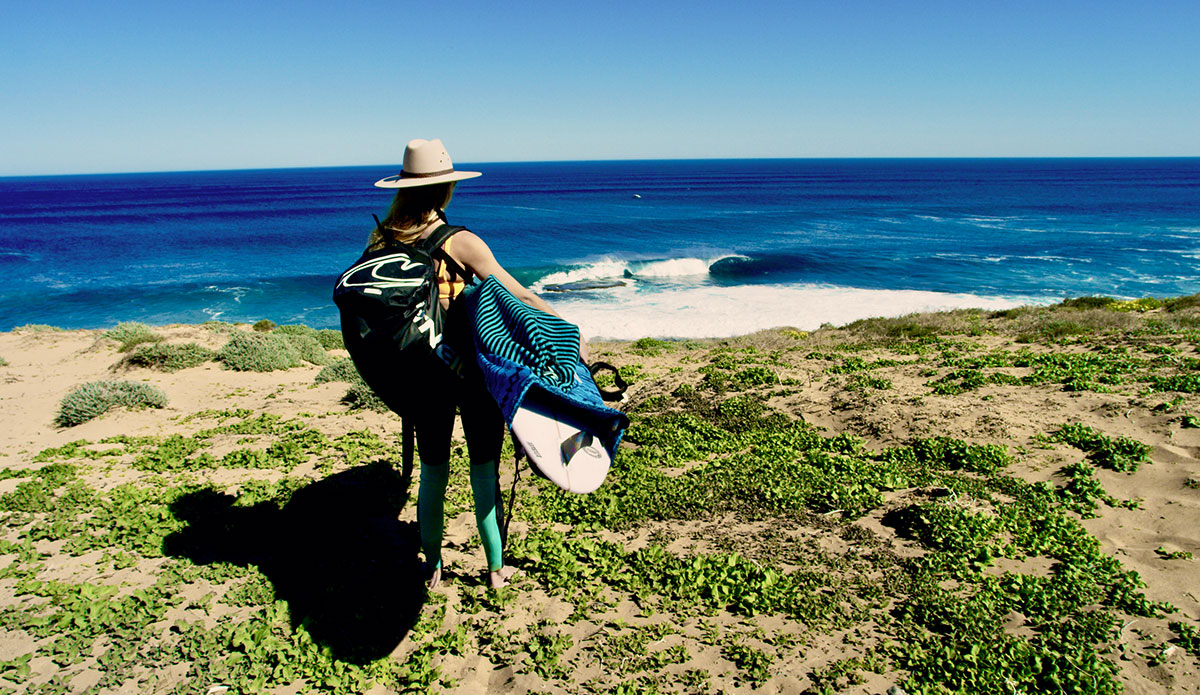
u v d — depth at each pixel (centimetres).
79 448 861
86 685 343
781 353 1385
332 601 412
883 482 600
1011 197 13238
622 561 471
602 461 320
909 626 394
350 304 319
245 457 743
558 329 332
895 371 1014
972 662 355
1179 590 410
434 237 339
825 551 487
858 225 8188
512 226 8469
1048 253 5594
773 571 451
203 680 344
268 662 360
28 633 387
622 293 4078
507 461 713
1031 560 458
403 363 328
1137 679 338
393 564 462
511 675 353
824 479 614
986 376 912
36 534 519
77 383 1451
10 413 1173
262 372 1545
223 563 460
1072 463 601
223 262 5912
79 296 4441
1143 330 1294
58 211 12588
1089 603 400
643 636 384
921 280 4431
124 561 469
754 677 350
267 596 418
